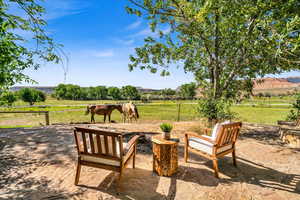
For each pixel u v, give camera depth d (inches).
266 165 123.3
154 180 99.8
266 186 95.5
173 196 85.0
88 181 96.7
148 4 162.9
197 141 117.9
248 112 527.5
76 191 86.9
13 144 159.2
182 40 213.2
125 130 218.5
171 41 210.5
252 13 144.3
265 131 222.5
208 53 214.5
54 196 82.1
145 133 201.2
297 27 104.2
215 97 224.2
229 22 161.6
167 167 103.8
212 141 105.8
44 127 235.6
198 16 153.2
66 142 166.7
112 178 100.7
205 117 218.1
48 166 114.5
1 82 126.6
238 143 172.6
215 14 180.4
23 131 210.5
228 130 107.4
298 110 239.8
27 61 128.1
